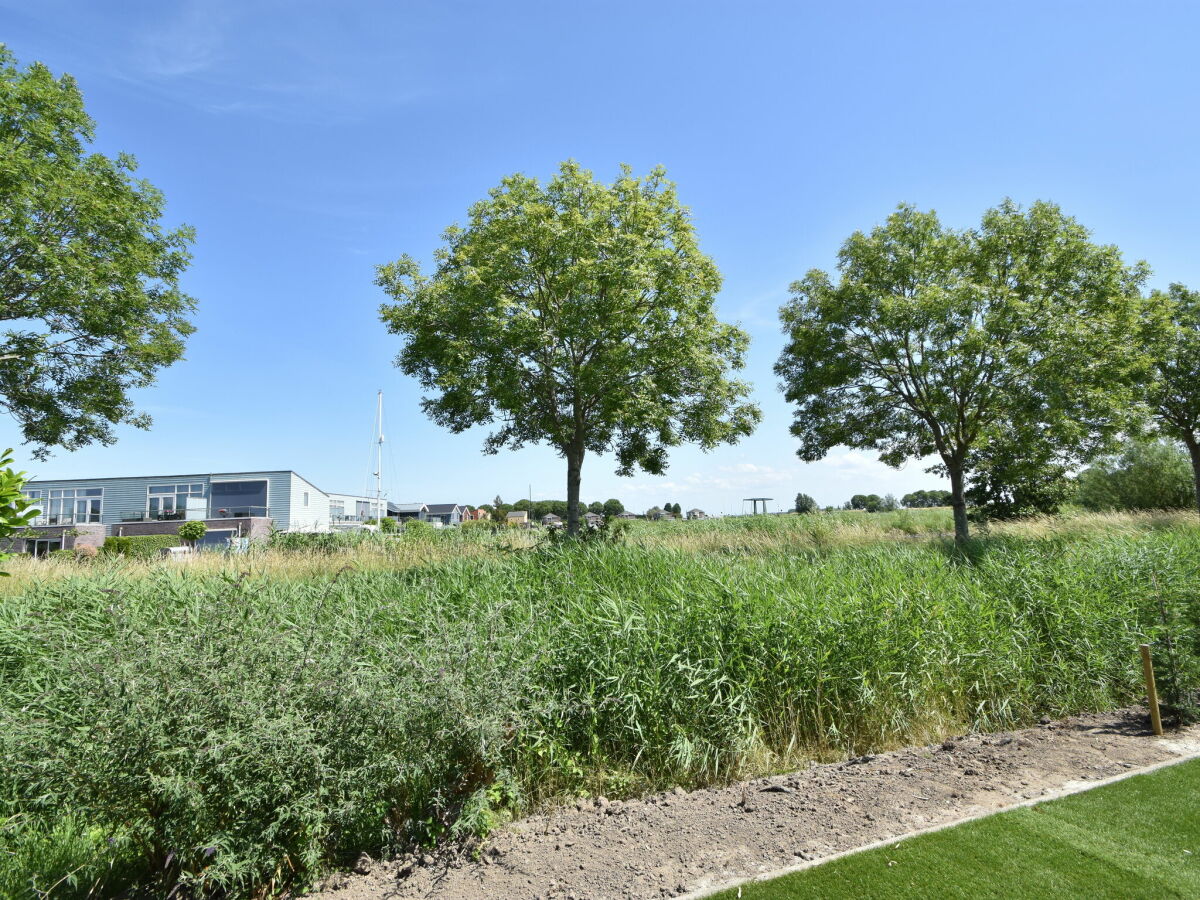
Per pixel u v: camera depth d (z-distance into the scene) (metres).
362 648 4.00
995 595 7.12
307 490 38.31
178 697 2.97
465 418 13.59
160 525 34.12
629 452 14.21
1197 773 4.24
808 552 11.30
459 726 3.56
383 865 3.36
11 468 4.22
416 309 12.14
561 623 5.20
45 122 14.83
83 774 2.87
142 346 16.72
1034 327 13.17
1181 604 6.75
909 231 14.88
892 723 5.28
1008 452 14.24
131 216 16.03
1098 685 6.27
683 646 5.14
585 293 11.48
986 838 3.45
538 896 3.07
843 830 3.61
